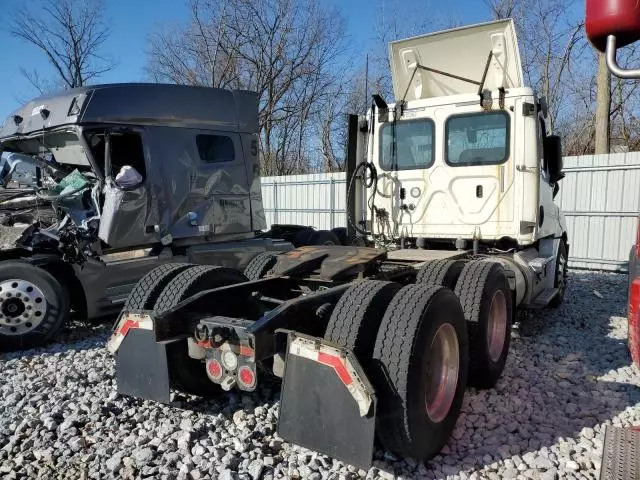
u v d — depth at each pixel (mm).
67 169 7004
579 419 3812
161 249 6699
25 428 3664
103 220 6180
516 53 5855
